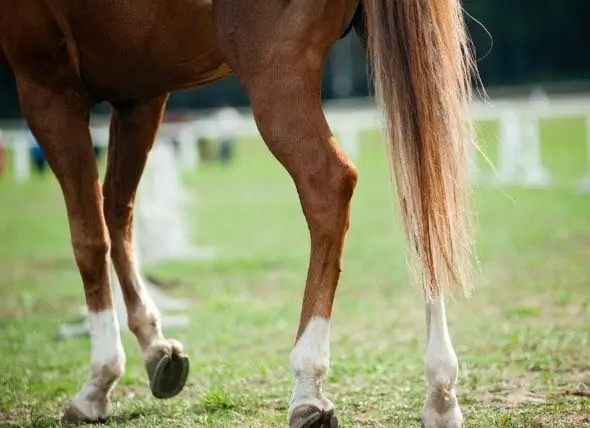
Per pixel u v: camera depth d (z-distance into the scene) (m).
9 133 45.25
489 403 9.34
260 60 7.62
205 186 38.06
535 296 15.55
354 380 10.56
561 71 75.19
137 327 9.81
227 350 12.68
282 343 13.05
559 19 76.06
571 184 32.03
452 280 7.28
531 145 33.56
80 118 9.22
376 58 7.39
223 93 68.06
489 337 12.52
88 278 9.30
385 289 17.11
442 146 7.30
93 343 9.35
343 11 7.71
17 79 9.29
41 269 21.64
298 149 7.55
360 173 39.28
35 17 8.88
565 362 10.86
